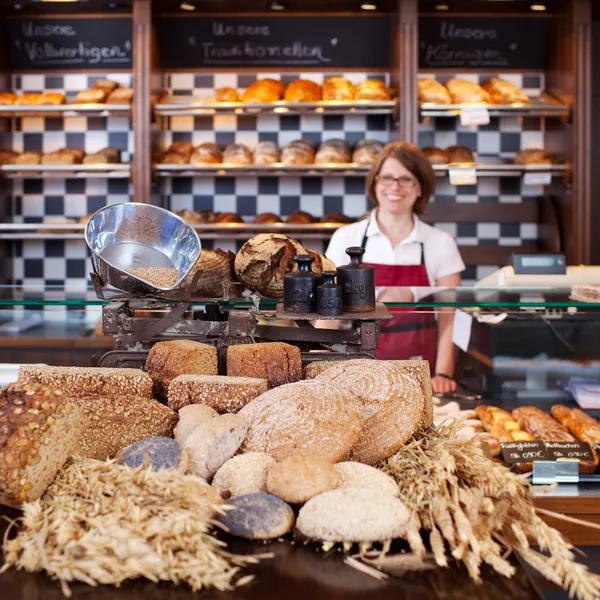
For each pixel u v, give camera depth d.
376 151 4.43
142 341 1.64
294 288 1.60
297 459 1.12
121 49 4.74
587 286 2.21
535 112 4.35
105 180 4.88
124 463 1.17
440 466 1.12
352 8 4.54
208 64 4.73
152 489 1.03
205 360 1.56
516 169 4.41
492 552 1.01
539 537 1.05
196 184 4.83
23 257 4.95
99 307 2.13
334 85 4.48
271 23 4.64
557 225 4.49
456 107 4.30
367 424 1.28
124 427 1.30
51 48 4.75
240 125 4.80
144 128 4.31
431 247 3.38
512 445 1.83
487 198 4.84
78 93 4.78
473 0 4.41
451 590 0.95
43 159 4.54
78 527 1.01
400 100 4.27
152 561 0.94
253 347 1.55
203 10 4.54
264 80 4.57
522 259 2.56
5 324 2.19
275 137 4.82
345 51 4.70
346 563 1.01
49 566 0.96
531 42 4.70
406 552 1.04
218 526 1.07
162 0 4.34
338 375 1.36
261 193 4.84
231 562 1.00
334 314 1.56
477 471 1.14
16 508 1.15
